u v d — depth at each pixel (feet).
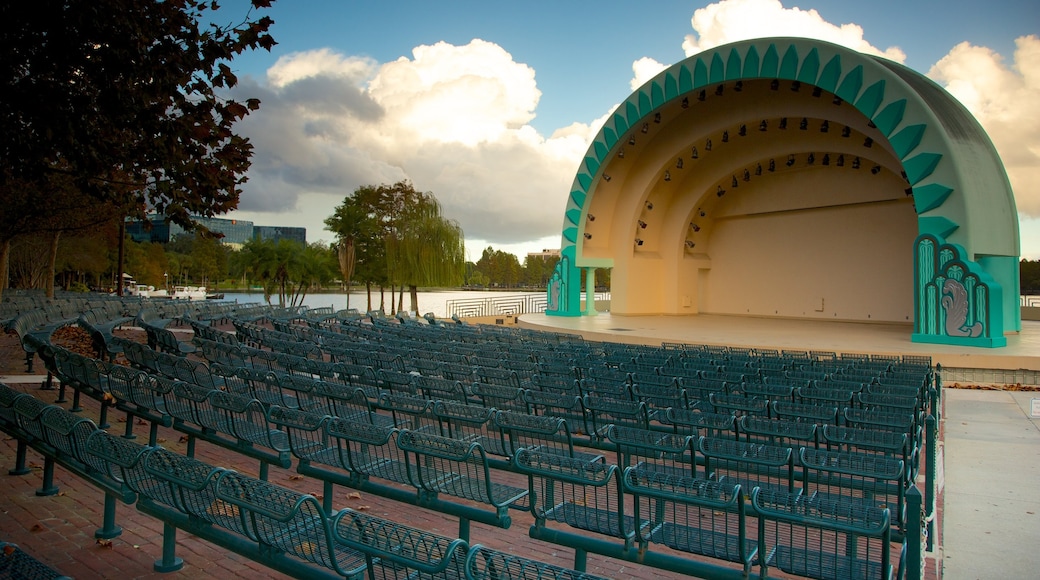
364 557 11.73
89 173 23.67
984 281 59.47
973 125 73.26
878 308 88.22
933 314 62.80
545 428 17.57
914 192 64.85
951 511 20.71
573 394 26.94
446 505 15.35
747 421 19.47
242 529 12.43
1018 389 48.47
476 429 25.45
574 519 14.15
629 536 13.28
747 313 105.29
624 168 101.35
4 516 16.98
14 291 109.40
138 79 21.16
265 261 160.04
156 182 25.00
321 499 19.33
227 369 25.99
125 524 16.80
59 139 21.80
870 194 87.81
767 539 15.80
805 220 97.19
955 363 52.24
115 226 110.01
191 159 25.18
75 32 20.06
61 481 19.97
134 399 22.17
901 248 85.81
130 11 20.72
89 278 234.58
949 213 62.85
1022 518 20.06
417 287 134.21
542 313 117.50
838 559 12.28
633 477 13.21
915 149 64.85
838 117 77.51
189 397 19.56
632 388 26.22
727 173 99.19
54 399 30.91
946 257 61.98
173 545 14.33
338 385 21.49
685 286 108.17
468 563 8.73
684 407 25.16
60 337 60.64
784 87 82.43
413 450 15.07
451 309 133.59
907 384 31.09
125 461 12.79
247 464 22.48
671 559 12.89
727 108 89.20
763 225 103.19
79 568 14.21
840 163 86.48
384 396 21.03
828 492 16.42
